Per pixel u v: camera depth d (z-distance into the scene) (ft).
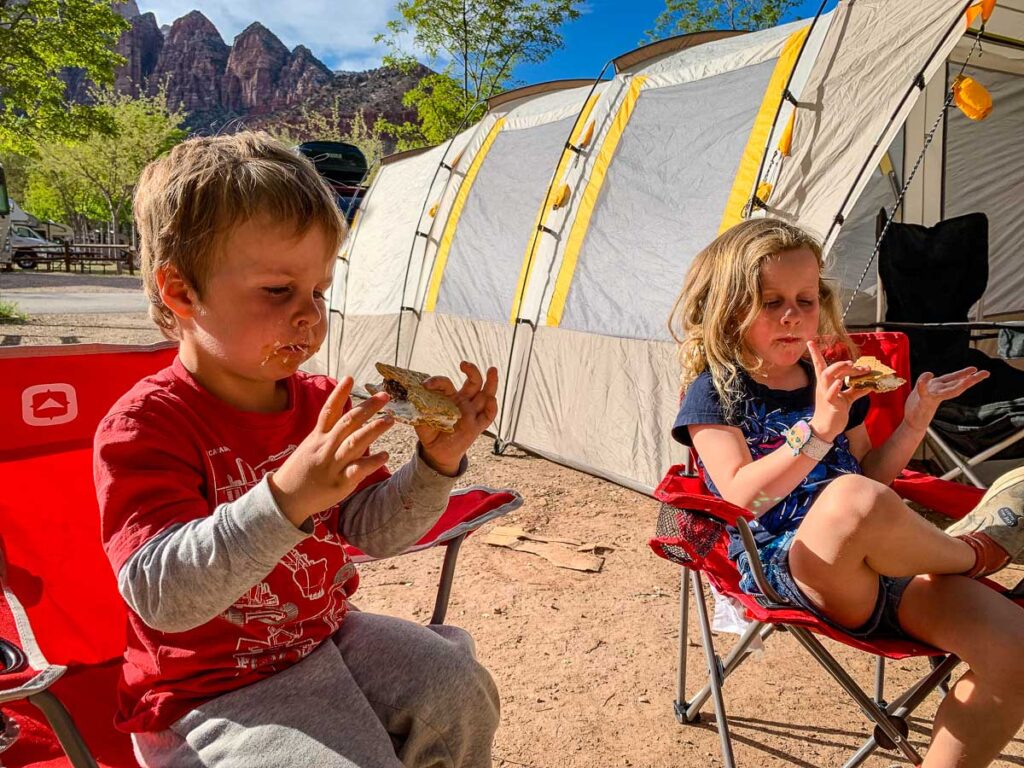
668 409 14.98
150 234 4.26
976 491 7.01
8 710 4.97
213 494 4.32
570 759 7.59
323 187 4.35
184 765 4.01
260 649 4.35
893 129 12.21
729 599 6.87
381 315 23.81
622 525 13.87
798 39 14.37
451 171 22.91
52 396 5.78
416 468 4.83
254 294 4.11
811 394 7.01
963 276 14.58
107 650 5.66
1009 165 20.03
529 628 10.18
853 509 5.49
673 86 16.71
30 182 171.73
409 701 4.51
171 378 4.49
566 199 17.93
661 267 15.39
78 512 5.76
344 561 4.88
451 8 60.70
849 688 5.78
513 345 18.56
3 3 56.34
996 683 5.20
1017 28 17.63
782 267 6.64
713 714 8.37
